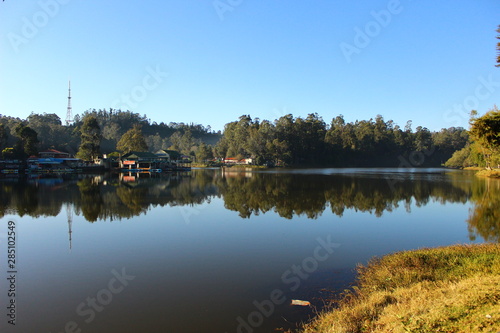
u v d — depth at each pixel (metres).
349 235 17.89
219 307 9.47
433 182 47.22
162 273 12.28
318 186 43.22
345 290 10.46
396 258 12.60
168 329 8.34
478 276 9.59
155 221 21.41
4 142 77.25
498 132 42.16
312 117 129.62
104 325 8.59
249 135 119.00
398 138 140.00
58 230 18.89
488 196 31.67
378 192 36.19
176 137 173.62
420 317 7.09
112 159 90.44
